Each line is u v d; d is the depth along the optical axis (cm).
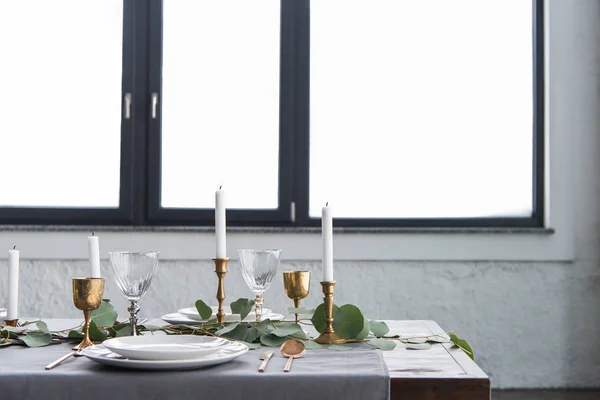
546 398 294
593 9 316
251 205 324
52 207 318
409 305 311
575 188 312
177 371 120
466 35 325
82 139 323
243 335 155
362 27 326
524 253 310
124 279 151
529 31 324
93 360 125
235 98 325
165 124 324
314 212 324
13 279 178
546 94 317
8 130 322
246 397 117
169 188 323
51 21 324
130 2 323
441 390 120
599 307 312
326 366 125
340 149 325
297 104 324
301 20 325
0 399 116
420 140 324
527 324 311
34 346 151
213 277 311
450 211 324
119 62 324
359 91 326
